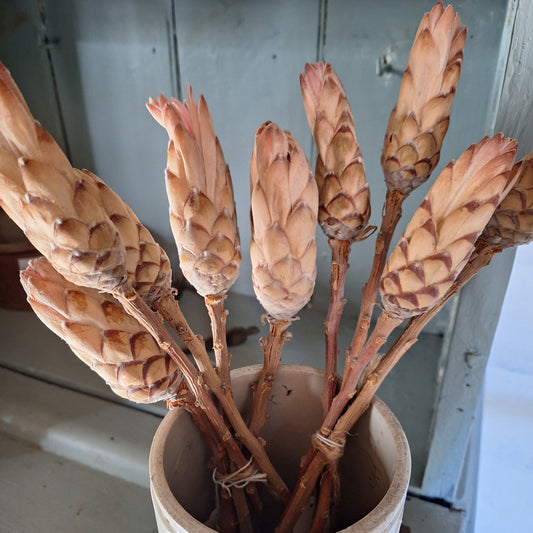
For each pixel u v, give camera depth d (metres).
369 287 0.31
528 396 0.61
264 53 0.66
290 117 0.69
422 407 0.61
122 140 0.81
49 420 0.61
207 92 0.71
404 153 0.28
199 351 0.30
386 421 0.31
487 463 0.55
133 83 0.75
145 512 0.53
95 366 0.27
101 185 0.27
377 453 0.32
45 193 0.20
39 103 0.83
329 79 0.28
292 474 0.40
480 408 0.61
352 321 0.77
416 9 0.57
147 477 0.55
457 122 0.60
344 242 0.30
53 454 0.60
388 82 0.61
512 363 0.63
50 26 0.75
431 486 0.51
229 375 0.32
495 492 0.51
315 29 0.62
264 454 0.34
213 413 0.31
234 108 0.71
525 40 0.32
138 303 0.25
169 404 0.31
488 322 0.40
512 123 0.34
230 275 0.27
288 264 0.25
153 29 0.70
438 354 0.71
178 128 0.23
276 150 0.24
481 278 0.39
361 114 0.65
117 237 0.23
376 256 0.30
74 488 0.55
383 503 0.27
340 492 0.36
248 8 0.63
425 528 0.50
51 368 0.69
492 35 0.54
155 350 0.28
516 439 0.56
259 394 0.33
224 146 0.75
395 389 0.64
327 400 0.33
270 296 0.27
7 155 0.20
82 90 0.79
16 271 0.78
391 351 0.29
